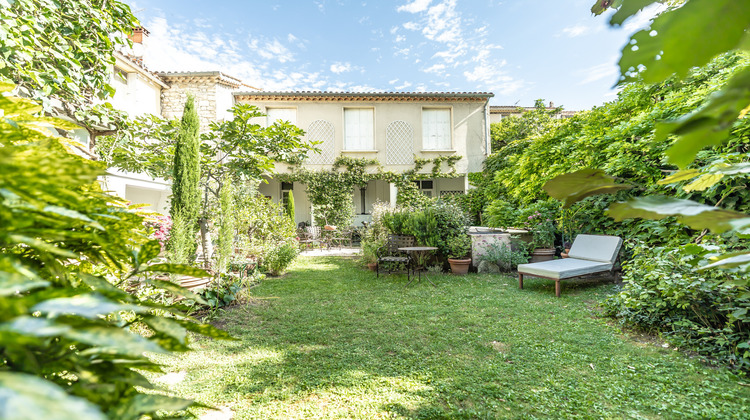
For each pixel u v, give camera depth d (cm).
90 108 339
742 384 220
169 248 387
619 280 527
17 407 15
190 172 432
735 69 296
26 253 52
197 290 381
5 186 34
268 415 197
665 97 409
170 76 966
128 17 349
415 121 1186
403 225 712
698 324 288
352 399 213
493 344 302
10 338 22
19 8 247
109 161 417
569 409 201
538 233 674
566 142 616
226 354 286
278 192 1360
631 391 217
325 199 1164
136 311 44
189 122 435
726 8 26
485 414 196
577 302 434
